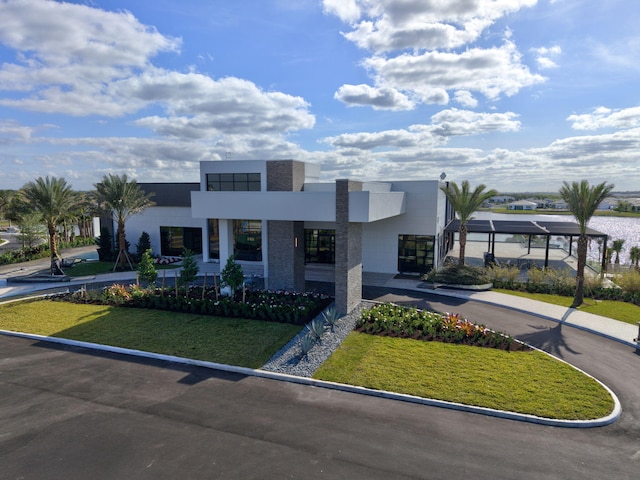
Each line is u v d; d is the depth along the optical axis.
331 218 16.83
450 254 34.78
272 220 19.19
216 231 29.25
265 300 17.39
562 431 8.43
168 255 31.77
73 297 19.17
